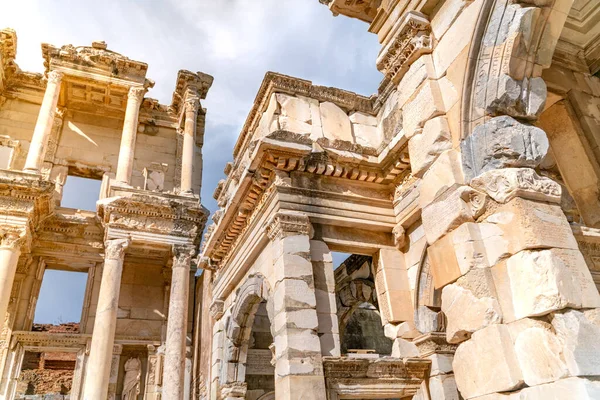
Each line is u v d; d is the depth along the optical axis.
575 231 6.03
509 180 4.62
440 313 9.34
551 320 4.10
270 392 17.52
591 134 7.29
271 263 9.92
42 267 21.67
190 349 22.39
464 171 5.19
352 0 7.50
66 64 23.70
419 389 8.78
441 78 5.93
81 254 22.53
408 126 6.25
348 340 20.27
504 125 4.96
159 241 20.91
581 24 7.72
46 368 26.50
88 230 22.88
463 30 5.63
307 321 8.39
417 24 6.27
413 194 9.80
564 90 7.59
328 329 8.80
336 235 9.93
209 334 19.28
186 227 21.77
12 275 18.33
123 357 22.47
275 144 9.31
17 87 25.11
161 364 21.84
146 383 21.44
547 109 7.86
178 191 25.28
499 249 4.59
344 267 14.91
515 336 4.26
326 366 8.18
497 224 4.68
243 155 12.59
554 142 7.72
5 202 19.23
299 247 9.05
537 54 5.16
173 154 27.08
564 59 7.89
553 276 4.09
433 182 5.53
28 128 24.45
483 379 4.36
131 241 20.39
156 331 23.03
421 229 9.78
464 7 5.70
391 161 10.24
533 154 4.87
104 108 26.42
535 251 4.30
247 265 11.87
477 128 5.16
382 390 8.49
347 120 11.12
